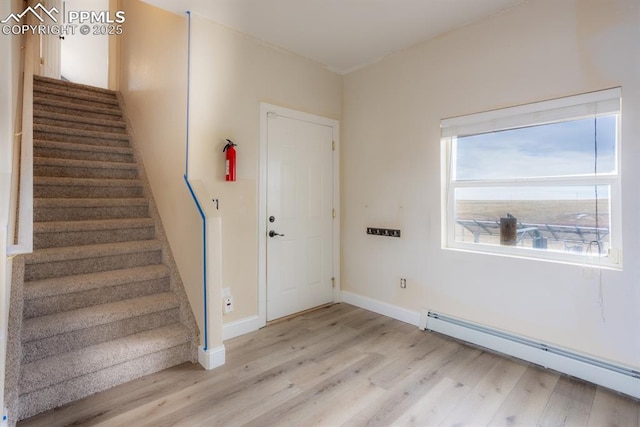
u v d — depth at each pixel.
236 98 2.85
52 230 2.52
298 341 2.76
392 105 3.27
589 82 2.11
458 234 2.86
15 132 1.89
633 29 1.96
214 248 2.31
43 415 1.77
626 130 1.99
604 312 2.08
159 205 3.05
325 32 2.86
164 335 2.30
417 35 2.89
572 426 1.73
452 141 2.87
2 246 1.27
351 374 2.23
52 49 4.89
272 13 2.55
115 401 1.91
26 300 2.06
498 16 2.52
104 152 3.51
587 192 2.20
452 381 2.15
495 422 1.76
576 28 2.16
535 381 2.14
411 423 1.75
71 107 3.77
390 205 3.30
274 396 1.98
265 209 3.10
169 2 2.41
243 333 2.90
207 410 1.84
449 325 2.84
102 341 2.17
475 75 2.65
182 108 2.61
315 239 3.56
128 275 2.49
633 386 1.97
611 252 2.09
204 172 2.65
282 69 3.20
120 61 4.41
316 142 3.54
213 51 2.69
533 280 2.37
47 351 1.96
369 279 3.53
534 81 2.35
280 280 3.24
